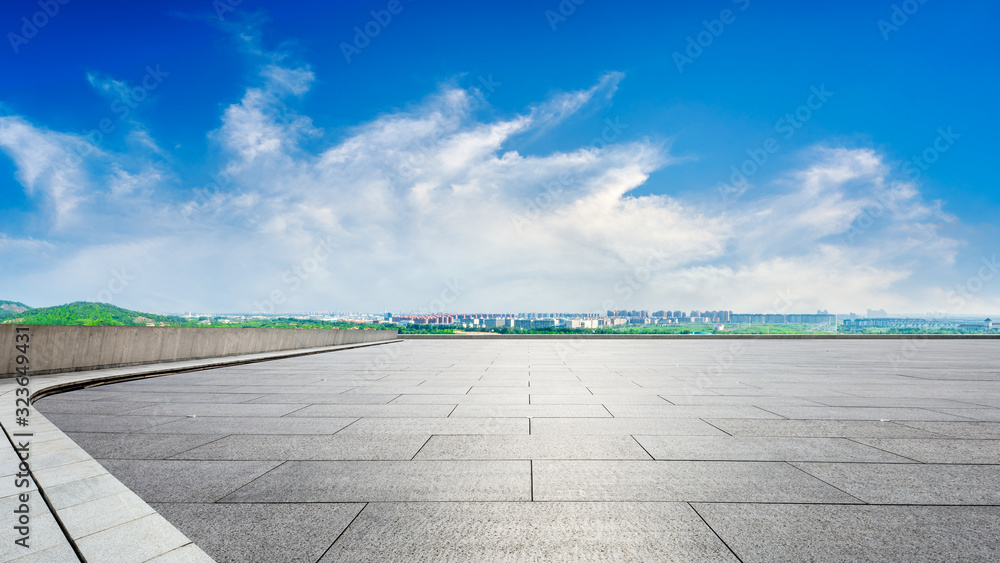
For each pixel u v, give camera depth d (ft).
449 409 28.76
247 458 18.52
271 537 11.85
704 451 19.44
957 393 35.09
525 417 26.32
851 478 16.17
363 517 13.07
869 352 86.28
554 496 14.62
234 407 29.53
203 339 63.57
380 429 23.44
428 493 14.85
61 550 10.62
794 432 22.68
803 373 49.14
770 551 11.18
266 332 79.00
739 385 39.47
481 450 19.66
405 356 77.25
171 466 17.48
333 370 53.31
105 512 12.80
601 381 42.32
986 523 12.69
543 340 154.40
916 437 21.72
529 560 10.77
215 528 12.34
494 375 47.47
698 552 11.14
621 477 16.30
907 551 11.19
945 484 15.58
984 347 104.99
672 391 36.09
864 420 25.40
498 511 13.50
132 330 52.26
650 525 12.58
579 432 22.74
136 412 27.91
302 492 14.93
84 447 20.11
